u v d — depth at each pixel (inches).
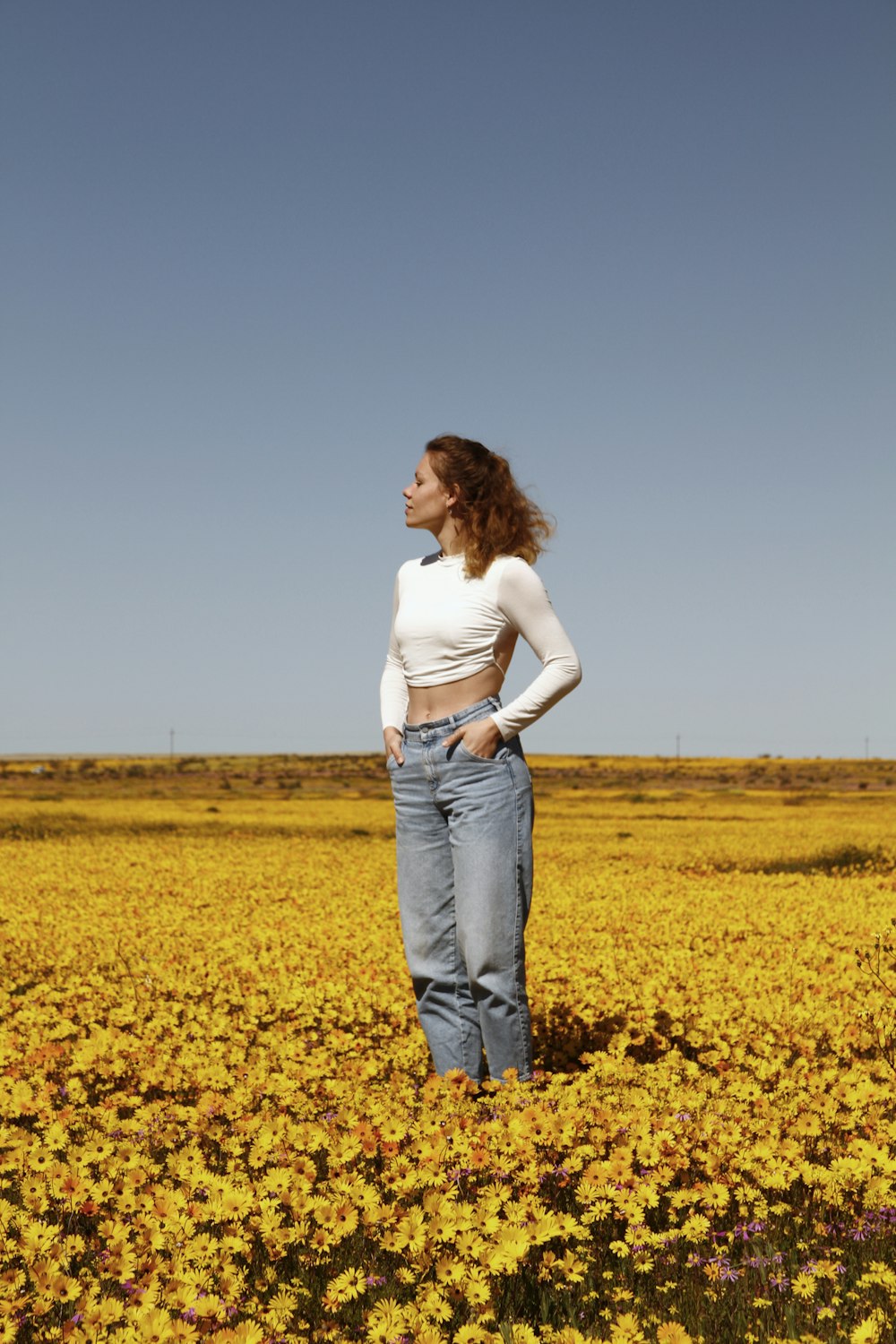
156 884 527.2
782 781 2797.7
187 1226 116.3
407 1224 113.4
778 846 817.5
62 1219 125.2
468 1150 133.1
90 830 977.5
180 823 1056.8
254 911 429.1
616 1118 143.3
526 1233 109.3
